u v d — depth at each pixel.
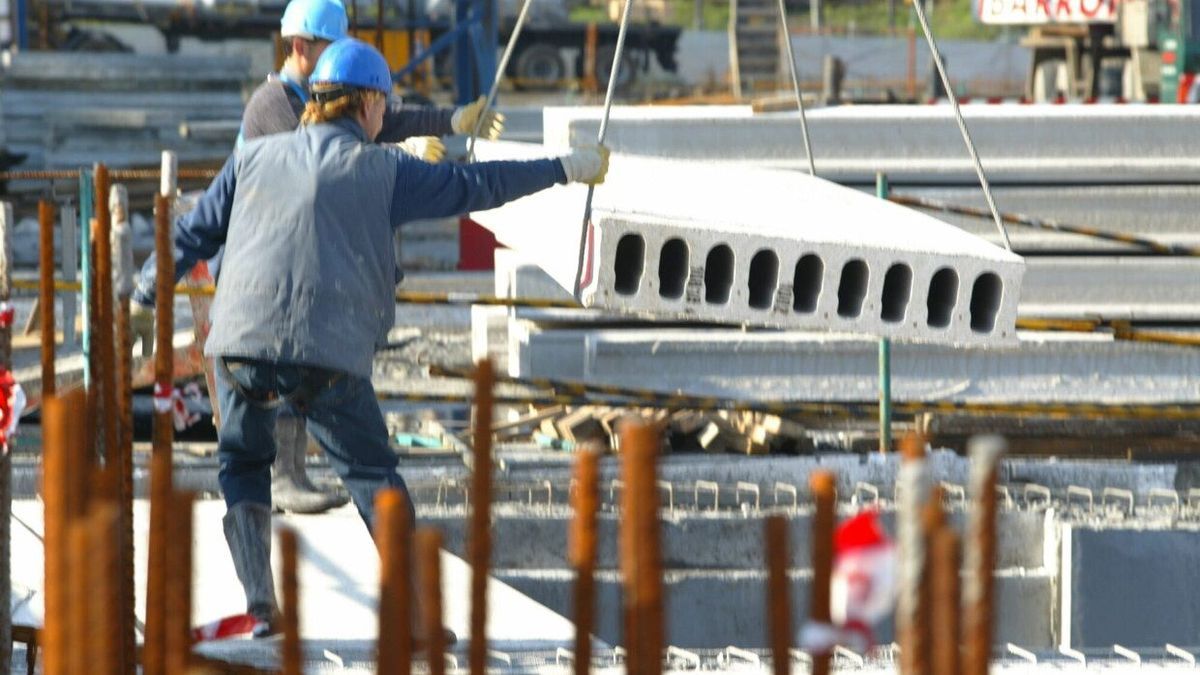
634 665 8.41
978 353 31.48
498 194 16.94
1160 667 17.25
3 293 13.84
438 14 84.25
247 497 17.39
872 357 31.20
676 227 16.94
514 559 24.56
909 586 7.77
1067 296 32.16
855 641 8.38
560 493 26.23
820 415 27.23
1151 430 30.61
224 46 100.62
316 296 16.38
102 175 13.98
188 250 17.31
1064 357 31.75
